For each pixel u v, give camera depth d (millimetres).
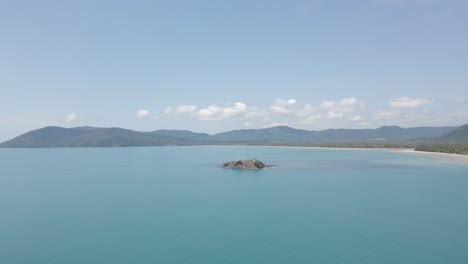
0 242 50562
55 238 52250
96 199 80438
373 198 79062
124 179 116562
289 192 88312
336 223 58812
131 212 67375
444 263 42719
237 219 61781
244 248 47750
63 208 71062
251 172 135625
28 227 57781
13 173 136625
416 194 83438
